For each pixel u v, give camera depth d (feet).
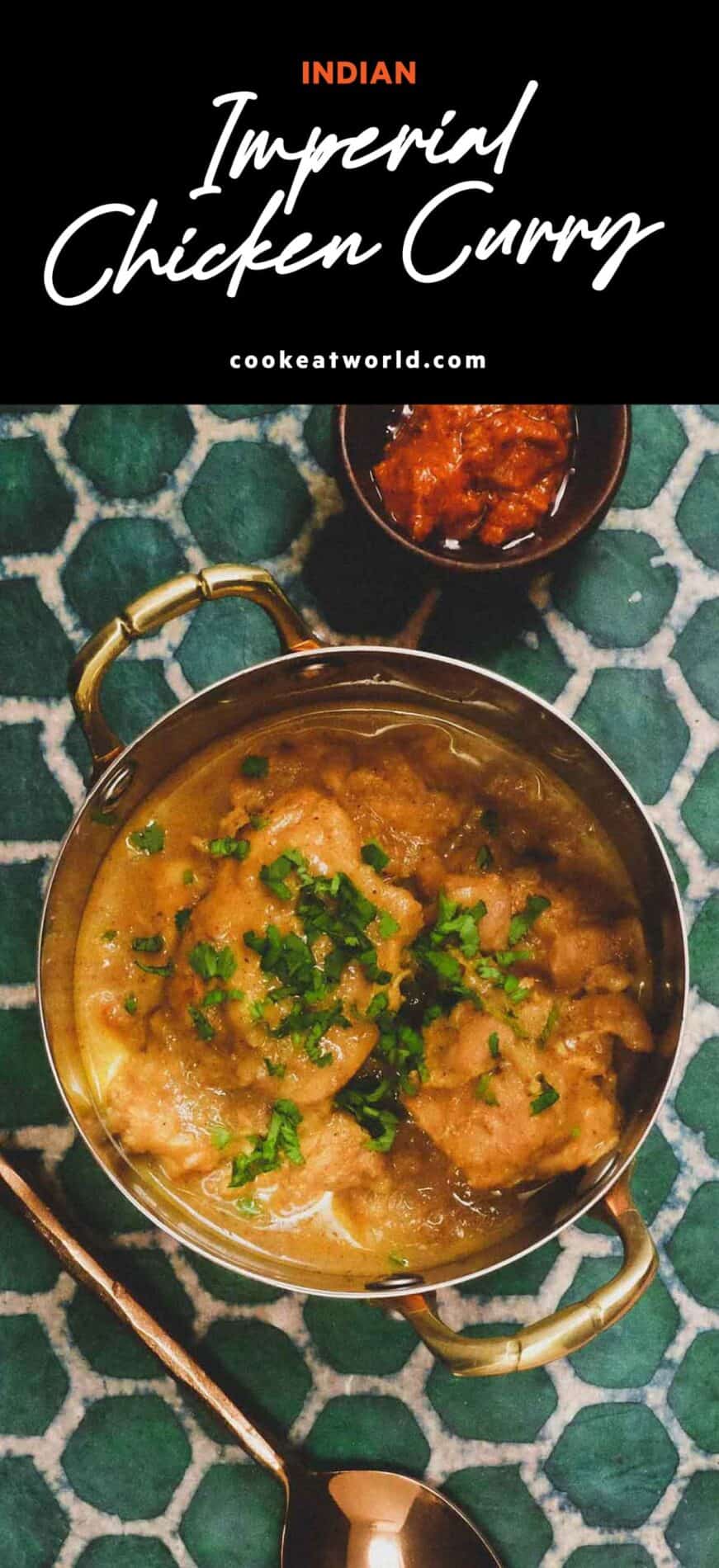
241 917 1.67
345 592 1.90
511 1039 1.69
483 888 1.71
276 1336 1.91
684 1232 1.92
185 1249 1.91
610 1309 1.62
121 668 1.90
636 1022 1.72
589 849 1.74
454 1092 1.70
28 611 1.91
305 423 1.91
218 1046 1.71
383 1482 1.90
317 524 1.91
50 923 1.67
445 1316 1.91
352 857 1.69
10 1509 1.92
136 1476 1.92
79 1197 1.90
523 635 1.91
